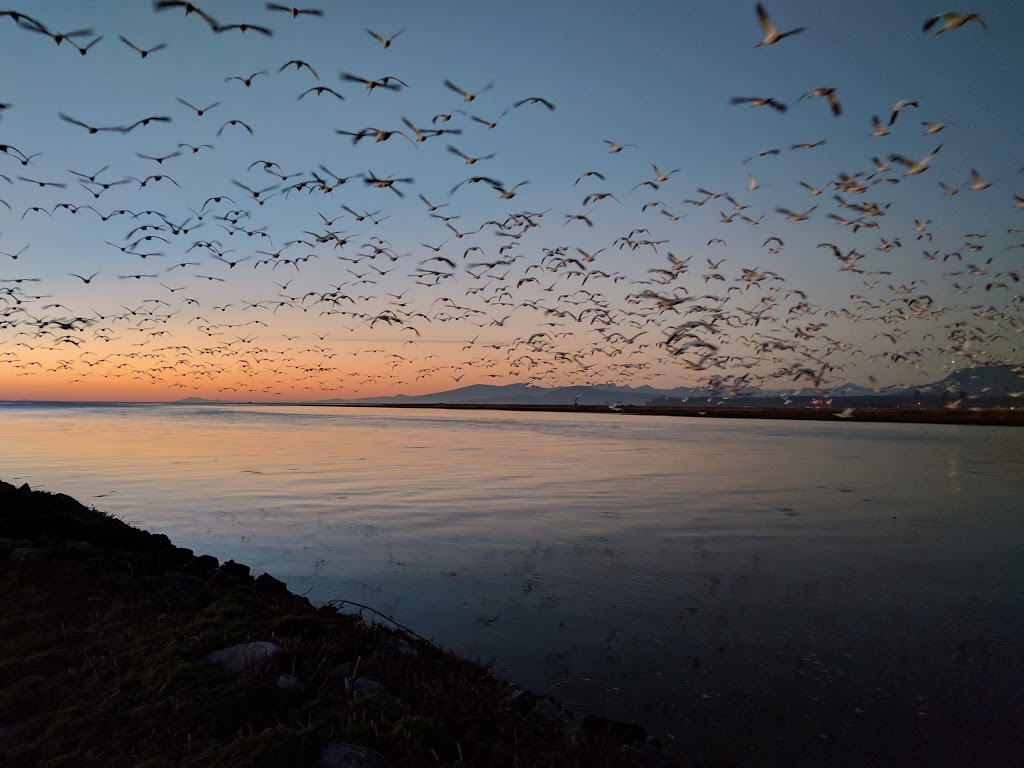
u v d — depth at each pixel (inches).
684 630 430.6
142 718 234.2
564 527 748.6
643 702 333.7
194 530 731.4
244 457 1638.8
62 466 1412.4
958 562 604.4
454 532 720.3
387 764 217.6
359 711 251.3
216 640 300.4
